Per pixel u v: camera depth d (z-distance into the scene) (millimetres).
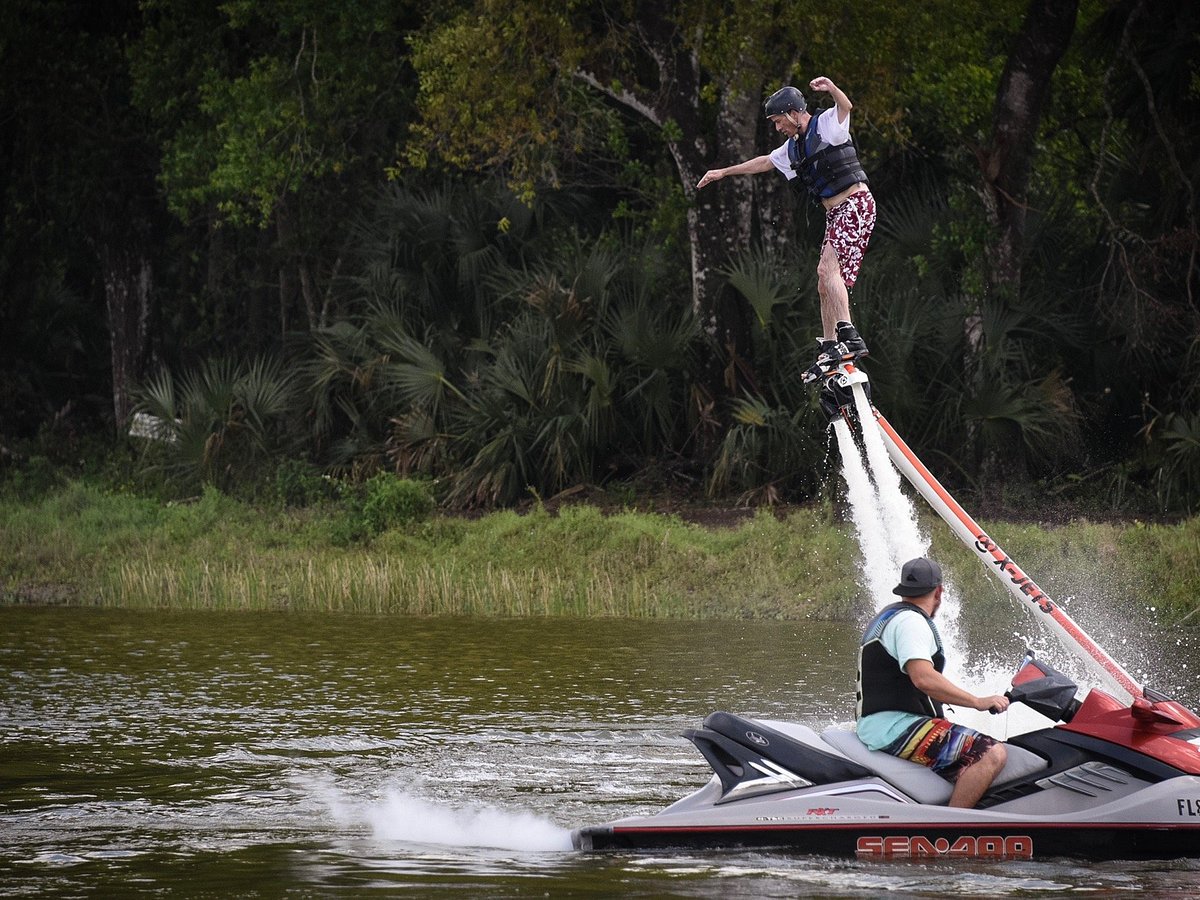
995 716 17844
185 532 51438
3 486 63094
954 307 50312
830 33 47031
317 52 59469
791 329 51344
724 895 13680
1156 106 50375
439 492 54000
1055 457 50594
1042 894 13664
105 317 82562
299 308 70562
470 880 14328
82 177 68688
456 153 58812
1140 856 15094
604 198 63656
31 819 17219
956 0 49125
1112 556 39656
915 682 15422
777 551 43969
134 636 36531
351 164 63188
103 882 14344
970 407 48531
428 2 60250
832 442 49375
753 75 49406
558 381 53156
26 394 77688
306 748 21750
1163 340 51781
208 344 76125
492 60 50375
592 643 34875
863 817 15281
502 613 42719
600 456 54750
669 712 24922
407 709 25359
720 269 52312
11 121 69625
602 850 15609
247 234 71875
